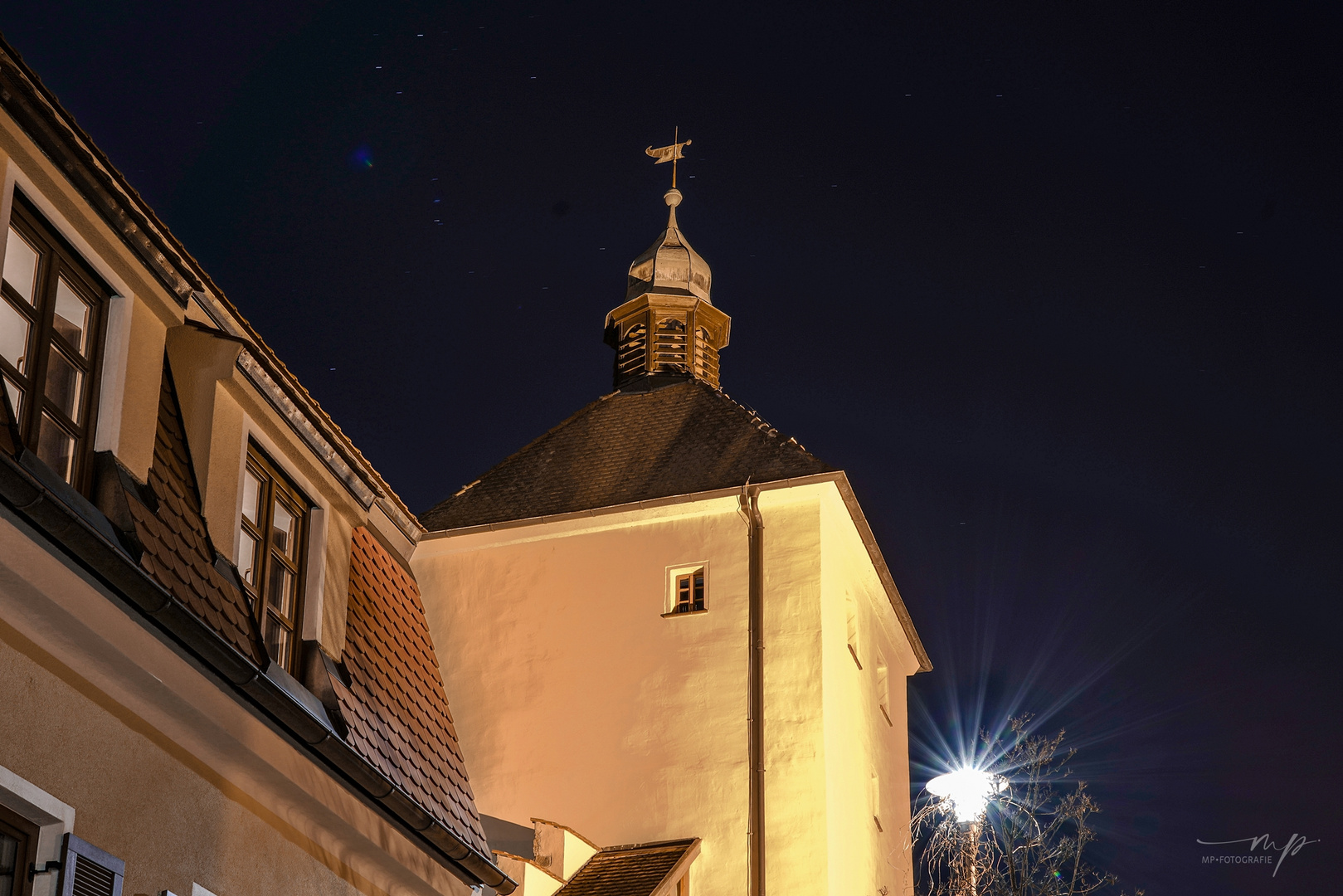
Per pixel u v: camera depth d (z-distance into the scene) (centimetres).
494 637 2684
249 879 1095
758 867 2339
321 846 1198
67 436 982
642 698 2536
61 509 885
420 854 1309
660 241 3519
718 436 2867
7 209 918
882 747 2814
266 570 1204
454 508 2900
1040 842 1795
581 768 2517
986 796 1814
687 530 2648
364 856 1245
